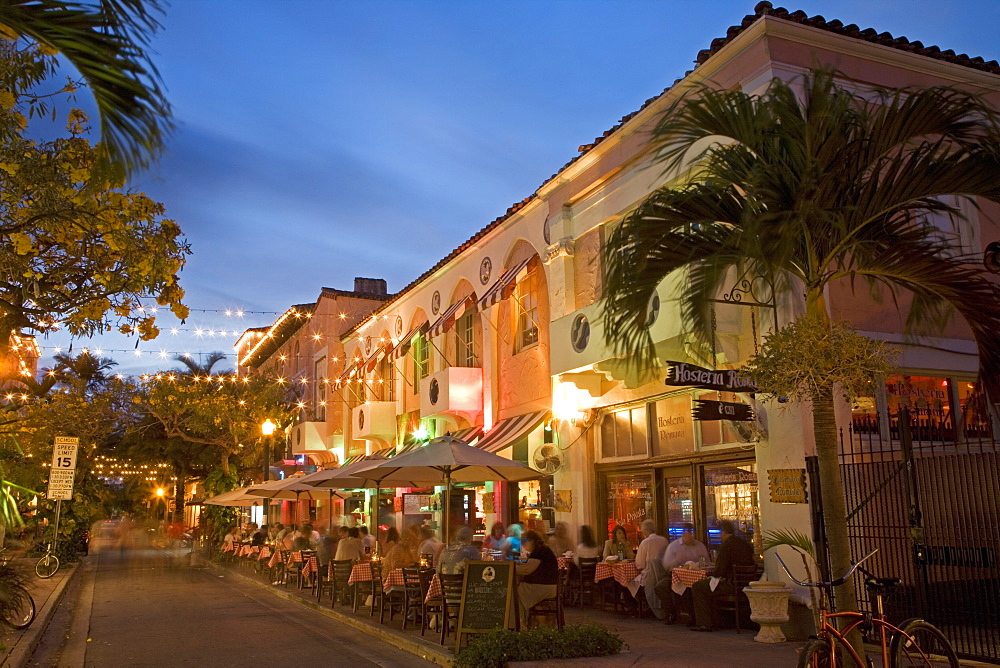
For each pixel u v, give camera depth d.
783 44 11.59
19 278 8.20
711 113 7.18
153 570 28.08
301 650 11.40
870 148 7.11
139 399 33.06
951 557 9.20
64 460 17.17
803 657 6.16
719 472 13.09
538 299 18.41
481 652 9.27
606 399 15.64
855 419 11.02
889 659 6.68
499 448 17.19
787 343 6.95
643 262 7.59
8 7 3.69
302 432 33.88
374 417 26.83
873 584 6.96
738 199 7.44
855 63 11.97
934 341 11.79
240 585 22.06
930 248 7.79
